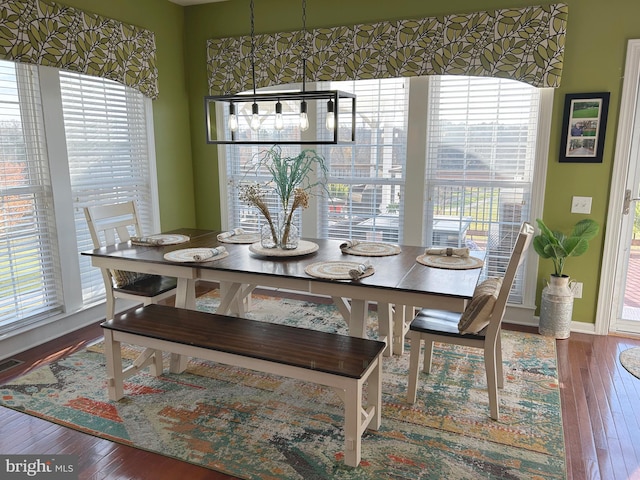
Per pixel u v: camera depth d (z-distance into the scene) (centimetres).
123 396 267
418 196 397
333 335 240
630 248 357
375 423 238
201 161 474
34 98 330
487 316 229
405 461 215
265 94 277
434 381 288
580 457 218
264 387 281
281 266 263
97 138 380
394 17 377
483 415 252
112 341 254
